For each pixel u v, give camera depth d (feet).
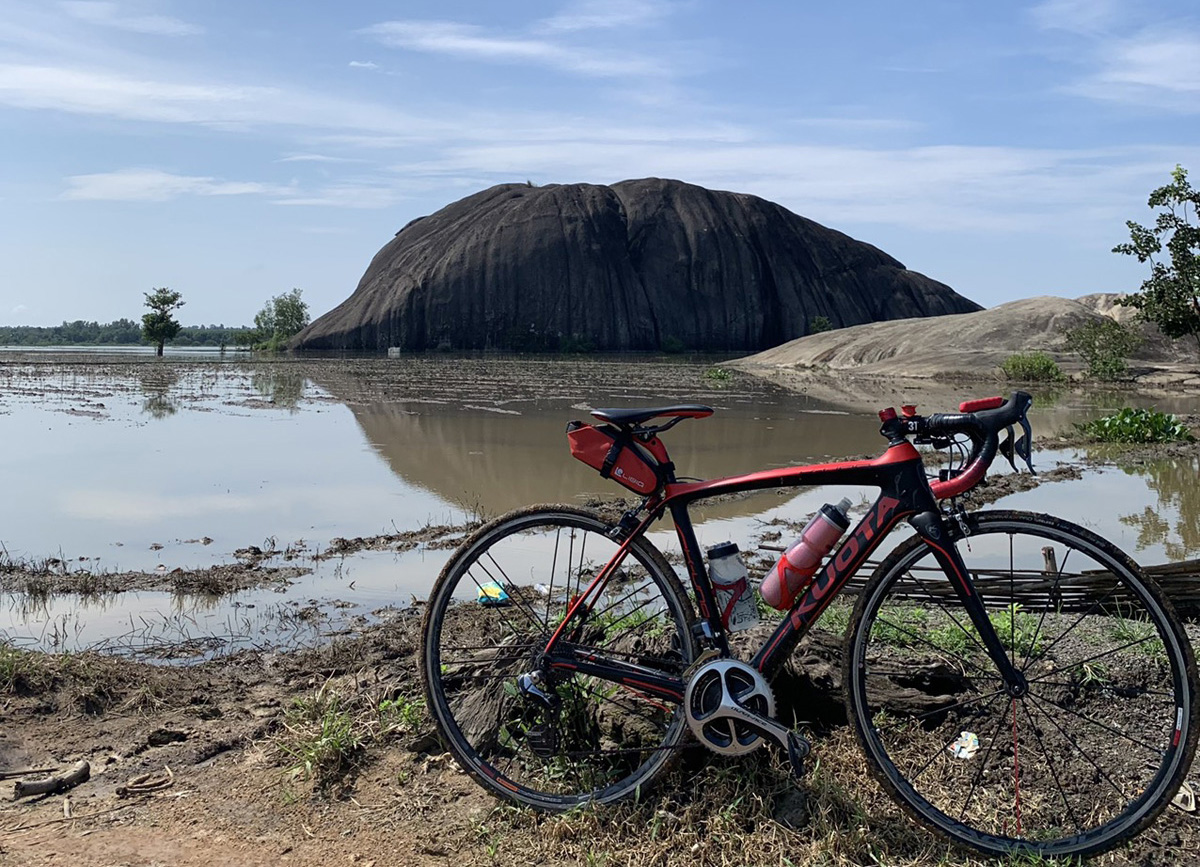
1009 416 10.55
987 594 15.87
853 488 36.09
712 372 135.95
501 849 10.45
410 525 29.37
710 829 10.48
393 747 12.54
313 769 11.95
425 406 74.90
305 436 52.44
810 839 10.37
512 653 12.41
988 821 10.74
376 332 360.48
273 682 15.87
